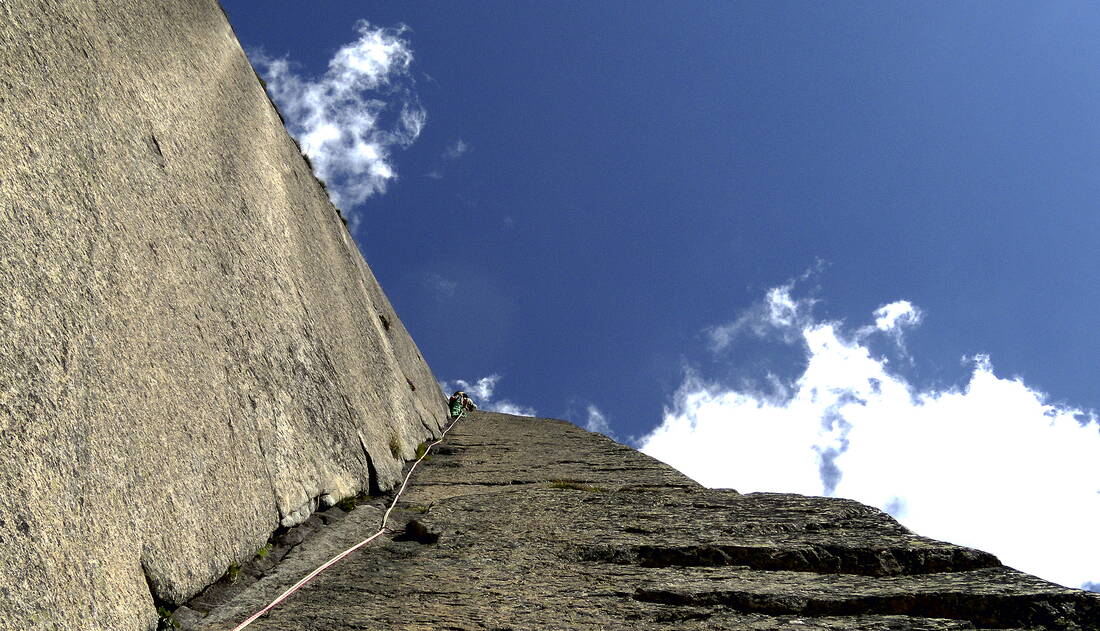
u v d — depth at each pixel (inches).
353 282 633.6
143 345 220.7
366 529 318.7
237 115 418.0
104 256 214.1
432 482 474.9
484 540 299.9
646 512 335.3
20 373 162.7
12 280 169.9
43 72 213.3
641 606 216.2
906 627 195.0
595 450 652.7
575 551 275.9
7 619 135.9
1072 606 195.5
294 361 363.3
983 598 201.0
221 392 268.2
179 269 266.8
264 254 379.6
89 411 182.9
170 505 207.5
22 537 147.2
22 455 155.3
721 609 213.0
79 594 157.8
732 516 316.2
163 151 287.7
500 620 204.4
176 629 189.2
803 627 196.2
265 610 211.9
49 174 199.0
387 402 555.8
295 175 532.7
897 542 260.1
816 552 253.8
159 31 334.3
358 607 216.5
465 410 1169.4
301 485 308.3
